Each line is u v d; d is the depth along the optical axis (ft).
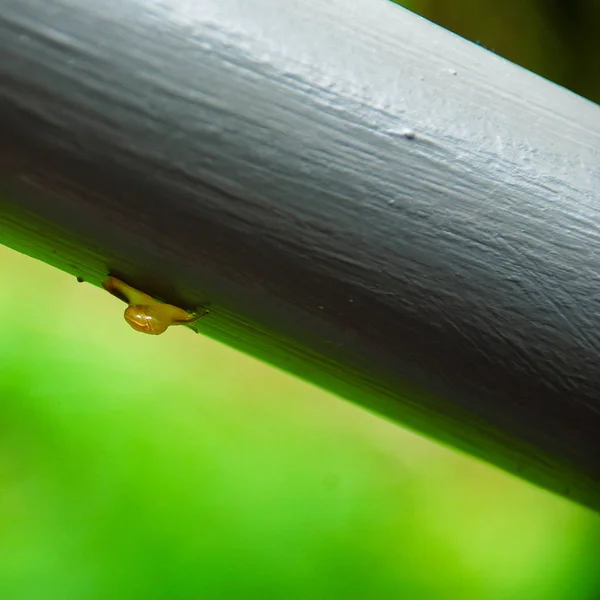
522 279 1.00
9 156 0.99
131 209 0.99
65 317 3.30
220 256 1.00
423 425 1.06
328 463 3.20
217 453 3.04
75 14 0.98
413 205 0.99
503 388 1.01
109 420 2.98
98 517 2.81
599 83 3.71
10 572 2.69
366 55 1.01
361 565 2.96
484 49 1.03
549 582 3.16
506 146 1.01
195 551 2.80
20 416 2.94
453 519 3.22
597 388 1.00
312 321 1.01
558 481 1.07
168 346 3.32
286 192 0.99
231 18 0.99
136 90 0.98
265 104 0.99
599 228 1.00
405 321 1.00
